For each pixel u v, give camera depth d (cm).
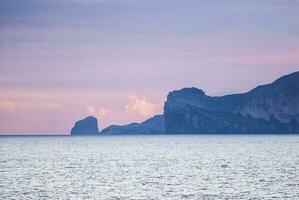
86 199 11525
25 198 11638
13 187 13388
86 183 14212
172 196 11881
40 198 11644
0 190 12838
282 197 11675
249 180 14712
